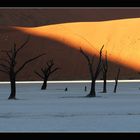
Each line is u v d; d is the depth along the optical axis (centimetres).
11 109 8138
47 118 6612
